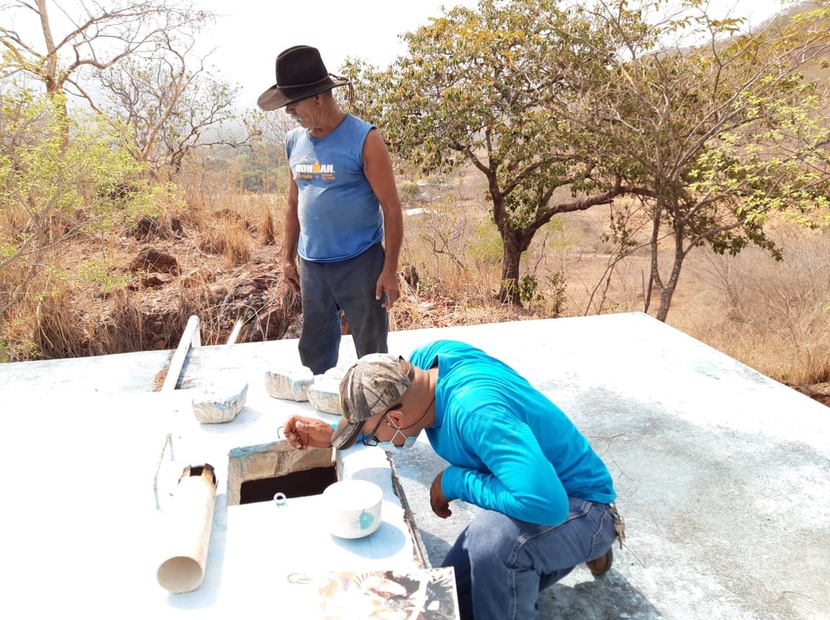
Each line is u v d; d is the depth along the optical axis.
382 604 1.53
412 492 2.72
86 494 2.03
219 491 2.00
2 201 5.67
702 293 9.91
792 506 2.65
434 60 8.83
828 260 8.71
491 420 1.66
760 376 3.76
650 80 7.55
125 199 6.07
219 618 1.54
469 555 1.80
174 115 10.22
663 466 2.91
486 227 9.39
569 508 1.81
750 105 6.41
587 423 3.25
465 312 7.04
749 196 6.22
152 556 1.76
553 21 8.12
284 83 2.69
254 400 2.64
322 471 2.45
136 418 2.47
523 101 8.95
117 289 5.83
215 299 5.98
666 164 7.45
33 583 1.67
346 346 4.21
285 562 1.72
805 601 2.18
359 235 2.99
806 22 6.30
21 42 7.03
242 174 8.83
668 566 2.33
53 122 5.55
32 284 5.73
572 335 4.34
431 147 8.62
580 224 12.95
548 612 2.12
